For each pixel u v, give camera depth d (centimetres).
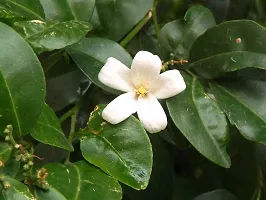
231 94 16
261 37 15
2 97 13
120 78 15
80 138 14
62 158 17
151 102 15
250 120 15
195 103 15
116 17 17
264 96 16
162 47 17
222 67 16
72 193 13
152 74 15
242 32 15
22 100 13
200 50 16
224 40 16
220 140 15
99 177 14
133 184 14
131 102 15
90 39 16
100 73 15
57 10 16
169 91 15
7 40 13
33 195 13
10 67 13
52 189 13
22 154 13
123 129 14
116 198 13
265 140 15
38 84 13
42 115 14
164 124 15
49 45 14
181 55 17
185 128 15
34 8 15
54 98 17
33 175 13
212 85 16
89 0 16
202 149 15
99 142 14
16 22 14
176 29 17
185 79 16
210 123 15
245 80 16
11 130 13
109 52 16
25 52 13
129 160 14
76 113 16
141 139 14
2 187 12
